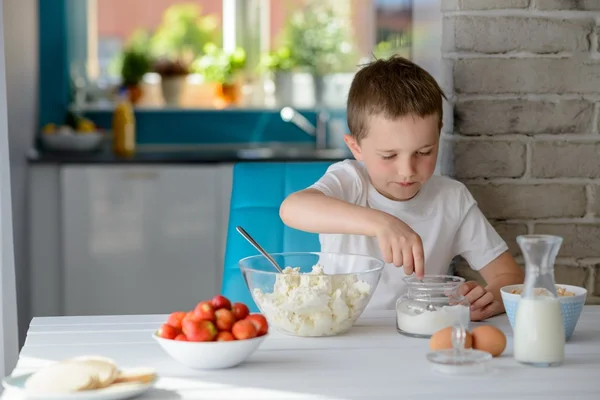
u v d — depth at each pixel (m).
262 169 2.21
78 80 4.67
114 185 4.07
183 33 4.72
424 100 1.83
